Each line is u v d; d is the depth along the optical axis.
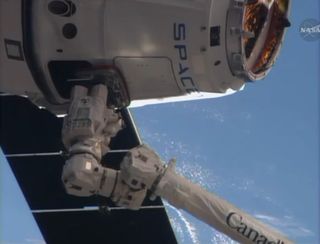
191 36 10.86
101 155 11.07
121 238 15.62
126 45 11.09
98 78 11.32
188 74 11.14
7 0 11.17
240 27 10.78
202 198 10.82
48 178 15.41
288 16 12.02
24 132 15.20
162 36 10.94
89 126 10.84
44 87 11.62
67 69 11.42
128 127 14.62
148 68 11.23
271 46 11.94
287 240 10.85
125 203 10.97
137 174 10.75
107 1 11.01
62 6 11.07
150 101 11.86
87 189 10.79
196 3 10.81
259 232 10.81
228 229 10.85
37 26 11.18
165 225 15.38
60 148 15.20
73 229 15.67
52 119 15.08
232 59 10.95
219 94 11.62
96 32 11.12
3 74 11.62
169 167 10.90
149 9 10.92
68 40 11.20
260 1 11.42
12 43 11.31
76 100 11.12
